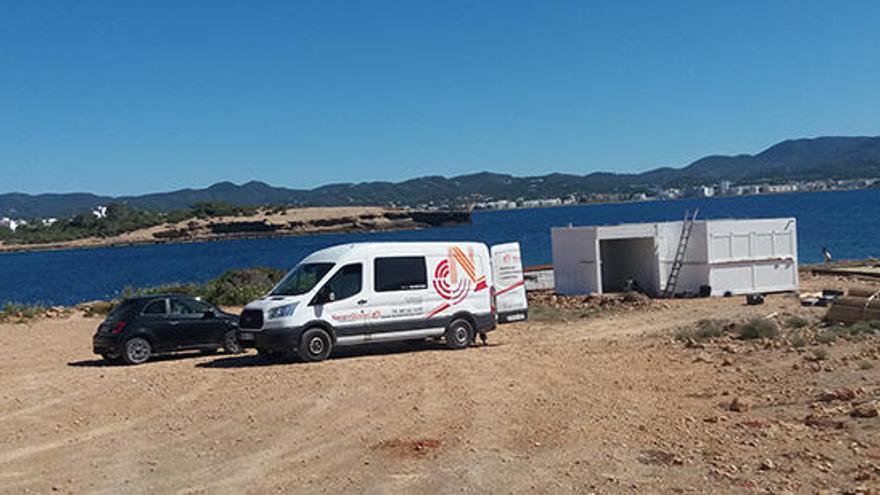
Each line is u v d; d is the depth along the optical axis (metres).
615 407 12.20
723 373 14.86
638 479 8.57
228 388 14.87
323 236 171.00
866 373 13.80
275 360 18.61
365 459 9.70
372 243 19.28
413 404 12.78
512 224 167.62
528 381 14.64
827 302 27.61
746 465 8.95
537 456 9.59
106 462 10.00
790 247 35.16
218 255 119.25
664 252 35.50
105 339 19.14
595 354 18.09
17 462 10.16
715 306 29.41
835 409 11.28
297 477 9.05
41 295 65.00
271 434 11.12
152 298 19.56
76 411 13.29
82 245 187.38
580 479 8.63
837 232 87.75
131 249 164.62
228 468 9.51
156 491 8.71
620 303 31.12
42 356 20.97
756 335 19.36
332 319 18.23
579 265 35.47
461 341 19.73
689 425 10.90
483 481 8.67
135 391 14.95
